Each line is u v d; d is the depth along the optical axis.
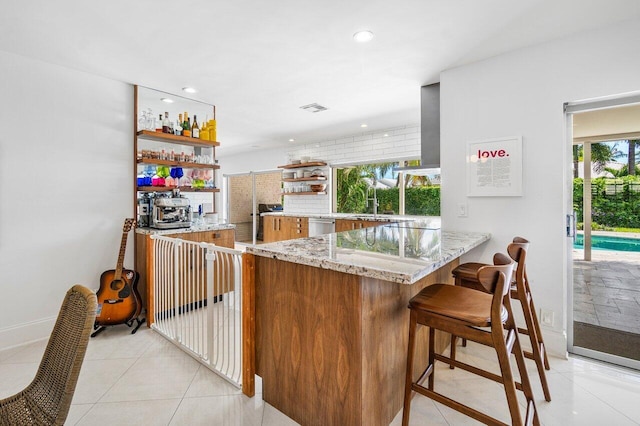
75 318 1.01
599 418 1.65
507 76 2.49
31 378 2.04
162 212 3.16
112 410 1.72
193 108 3.74
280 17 1.99
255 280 1.86
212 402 1.80
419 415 1.69
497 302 1.24
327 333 1.51
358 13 1.96
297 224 6.00
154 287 2.84
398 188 5.41
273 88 3.27
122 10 1.91
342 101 3.71
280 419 1.67
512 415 1.22
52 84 2.66
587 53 2.18
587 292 2.59
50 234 2.66
